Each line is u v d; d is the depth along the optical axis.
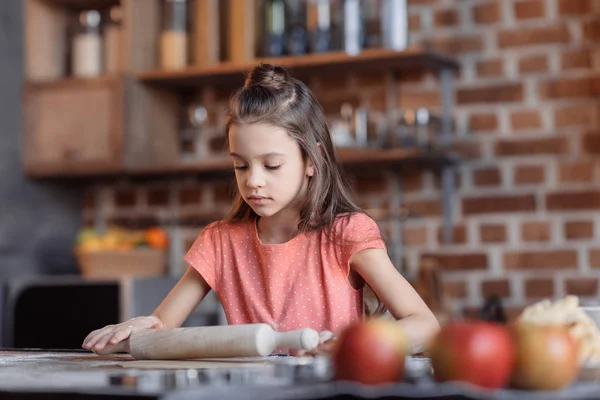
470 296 3.19
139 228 3.59
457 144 3.22
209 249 1.78
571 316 1.22
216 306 3.25
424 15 3.26
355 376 0.89
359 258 1.63
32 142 3.49
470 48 3.22
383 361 0.88
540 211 3.13
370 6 3.18
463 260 3.21
